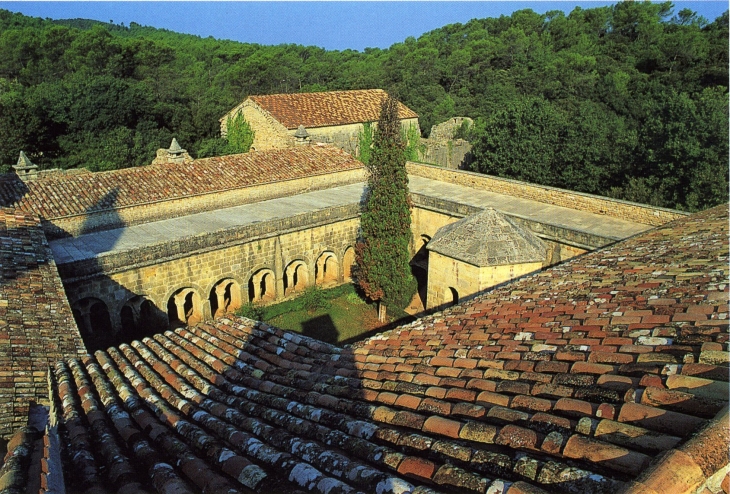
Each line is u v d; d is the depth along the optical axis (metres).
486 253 25.84
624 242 18.94
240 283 31.11
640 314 9.09
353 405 8.16
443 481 5.41
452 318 12.71
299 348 12.77
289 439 7.26
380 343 12.15
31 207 28.58
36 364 13.71
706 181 37.81
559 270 15.96
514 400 6.93
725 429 4.57
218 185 34.75
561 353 8.17
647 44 88.94
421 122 72.88
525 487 4.88
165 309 28.42
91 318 28.73
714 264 11.74
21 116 55.25
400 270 30.17
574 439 5.45
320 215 33.47
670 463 4.21
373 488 5.59
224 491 6.05
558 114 51.34
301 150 41.12
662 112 41.78
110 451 7.69
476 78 82.69
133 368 12.20
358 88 83.31
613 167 45.84
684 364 6.54
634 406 5.77
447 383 8.23
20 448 8.78
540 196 35.66
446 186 40.56
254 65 89.50
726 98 42.25
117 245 28.48
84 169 41.81
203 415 8.81
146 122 63.09
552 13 109.69
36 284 18.44
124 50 89.19
